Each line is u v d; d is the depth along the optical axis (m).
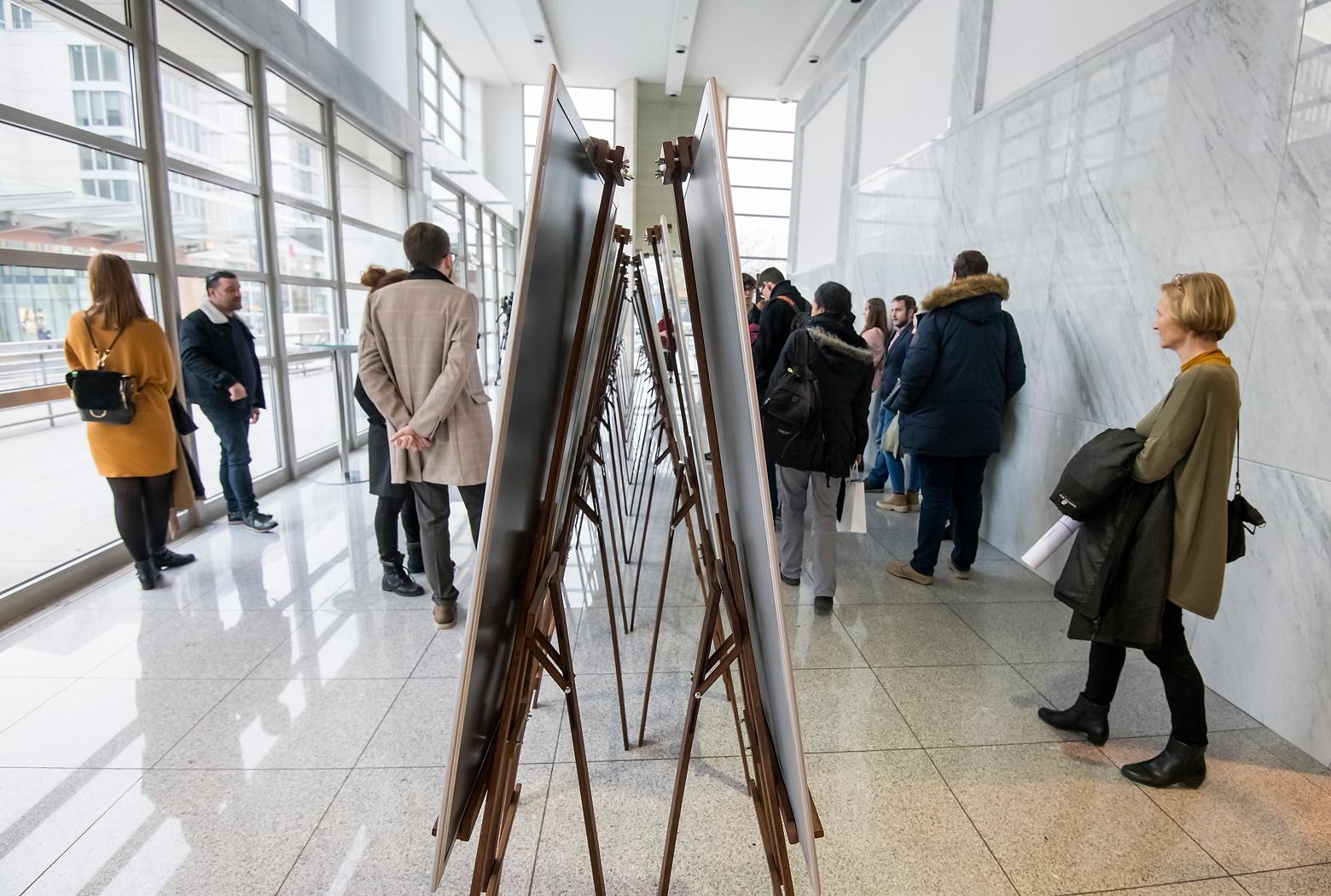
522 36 9.27
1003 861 1.47
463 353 2.23
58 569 2.71
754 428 0.66
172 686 2.08
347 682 2.11
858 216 6.10
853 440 2.59
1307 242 1.83
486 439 2.39
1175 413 1.55
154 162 3.21
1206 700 2.09
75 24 2.74
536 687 1.43
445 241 2.33
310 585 2.86
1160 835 1.54
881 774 1.75
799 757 0.73
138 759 1.74
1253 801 1.66
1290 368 1.87
